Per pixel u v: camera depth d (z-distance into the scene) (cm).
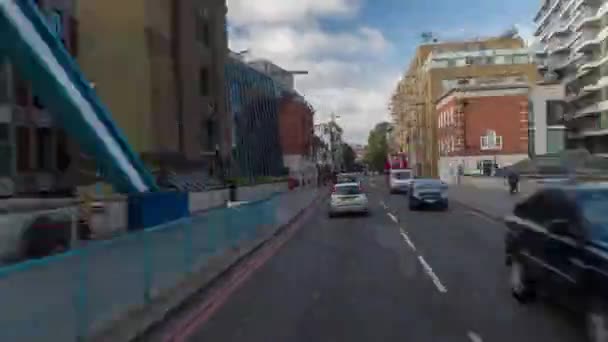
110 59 3541
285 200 2405
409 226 2048
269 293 956
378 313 792
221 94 4759
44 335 523
